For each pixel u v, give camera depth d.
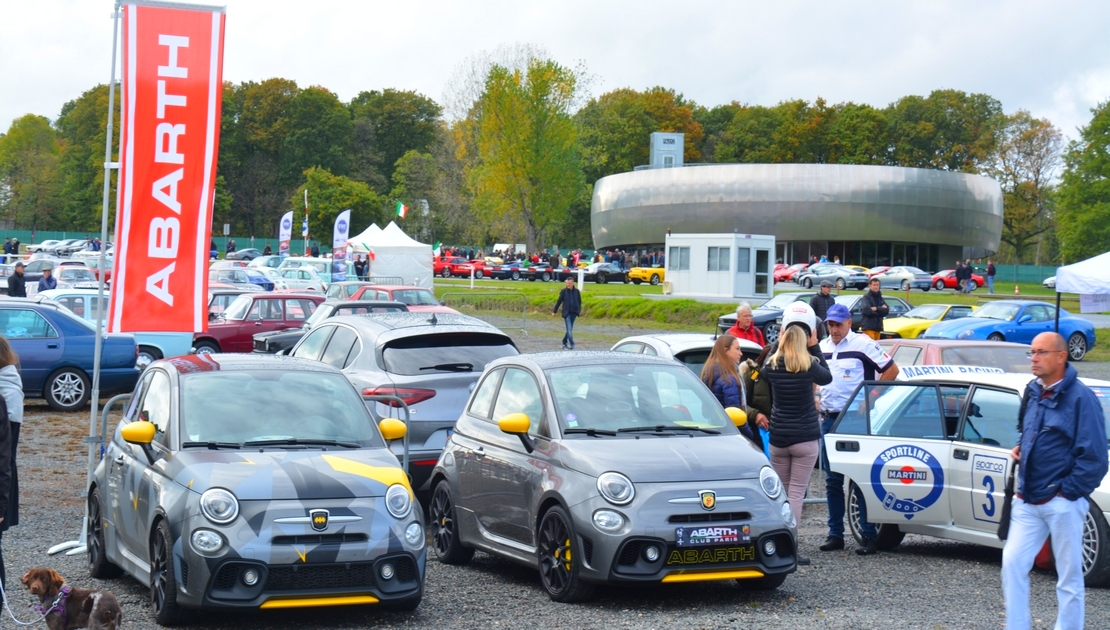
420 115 140.50
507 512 7.48
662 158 105.00
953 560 8.41
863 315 21.94
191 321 8.92
